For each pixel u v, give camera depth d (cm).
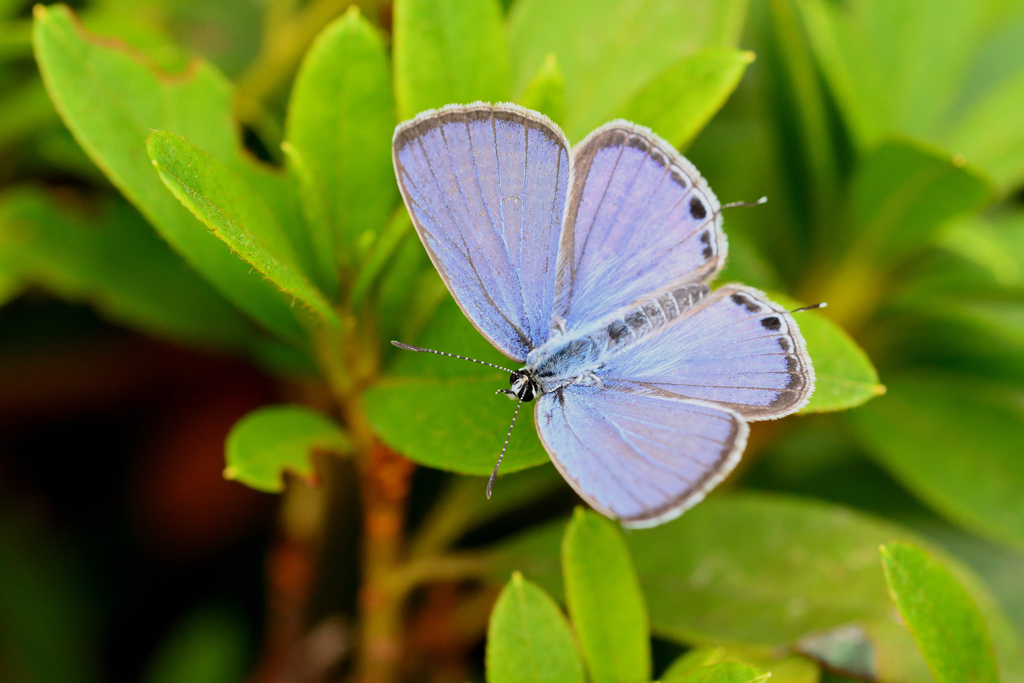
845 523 20
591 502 18
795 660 19
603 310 20
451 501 20
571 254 20
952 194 20
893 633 19
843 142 20
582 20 20
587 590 19
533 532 20
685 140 19
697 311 19
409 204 19
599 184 19
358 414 19
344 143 19
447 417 19
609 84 20
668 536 20
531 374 19
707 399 19
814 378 19
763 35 20
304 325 19
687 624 20
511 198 19
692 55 19
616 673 19
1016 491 20
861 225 20
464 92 19
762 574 20
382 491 19
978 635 19
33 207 20
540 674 18
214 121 19
